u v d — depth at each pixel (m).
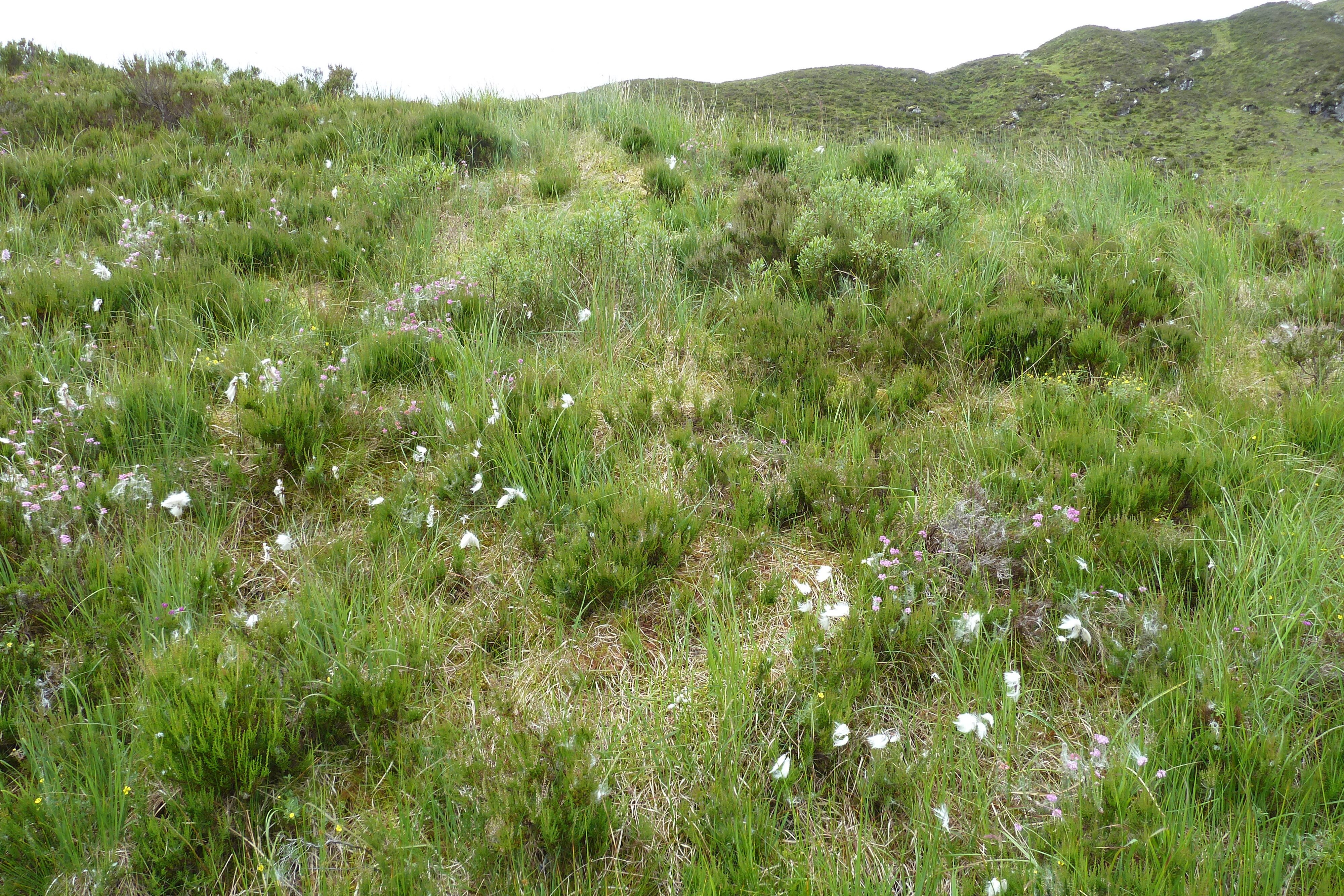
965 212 6.32
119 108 8.37
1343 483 3.44
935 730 2.58
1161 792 2.32
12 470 3.10
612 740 2.52
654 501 3.28
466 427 3.70
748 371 4.41
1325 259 5.99
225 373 3.96
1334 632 2.71
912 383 4.24
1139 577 3.03
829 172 7.04
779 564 3.24
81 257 5.11
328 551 3.13
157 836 2.13
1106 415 3.94
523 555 3.22
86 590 2.81
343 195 6.55
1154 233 6.41
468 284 5.00
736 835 2.18
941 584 3.03
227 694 2.37
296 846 2.22
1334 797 2.24
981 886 2.11
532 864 2.19
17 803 2.15
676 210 6.60
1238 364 4.59
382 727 2.55
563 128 8.85
